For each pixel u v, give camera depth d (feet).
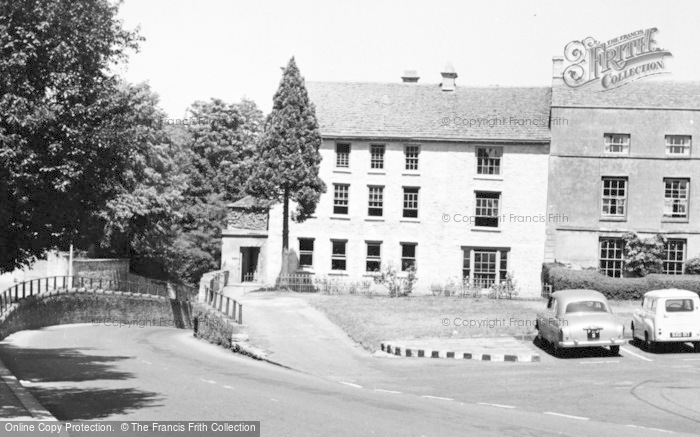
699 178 168.04
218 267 246.27
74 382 72.69
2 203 56.03
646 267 167.43
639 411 60.49
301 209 173.37
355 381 79.15
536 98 186.60
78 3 58.13
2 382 66.64
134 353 108.78
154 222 199.11
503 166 176.04
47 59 57.31
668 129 169.17
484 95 188.96
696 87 174.19
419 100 188.85
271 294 171.01
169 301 209.36
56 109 56.13
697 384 74.74
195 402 59.88
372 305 145.89
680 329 97.14
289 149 171.12
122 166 61.98
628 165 170.19
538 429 51.24
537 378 79.15
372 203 181.27
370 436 46.91
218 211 248.11
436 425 51.52
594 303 96.78
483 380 78.28
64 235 63.10
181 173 238.89
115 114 60.75
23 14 56.39
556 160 172.76
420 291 178.29
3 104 54.49
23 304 146.20
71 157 57.41
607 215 171.32
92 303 177.78
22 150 55.01
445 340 106.01
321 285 180.45
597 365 88.74
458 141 177.37
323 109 188.14
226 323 121.90
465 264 177.68
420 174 179.22
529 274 174.19
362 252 180.75
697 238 168.04
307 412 55.47
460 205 177.68
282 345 107.55
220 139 267.59
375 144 181.47
